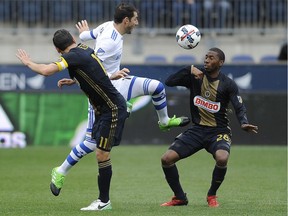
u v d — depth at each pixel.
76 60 27.52
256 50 69.12
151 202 32.09
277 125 56.31
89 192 35.44
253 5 68.75
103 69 28.05
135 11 31.12
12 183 38.47
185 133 30.55
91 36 32.03
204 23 68.50
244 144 56.47
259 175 42.00
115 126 28.22
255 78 57.78
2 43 69.50
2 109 55.72
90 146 30.03
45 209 29.58
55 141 56.00
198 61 66.12
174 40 69.31
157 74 56.25
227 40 69.00
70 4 68.56
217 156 29.58
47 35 69.25
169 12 68.31
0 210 29.36
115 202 32.03
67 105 56.00
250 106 56.31
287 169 44.66
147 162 47.75
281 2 68.81
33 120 55.88
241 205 30.83
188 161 48.94
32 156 50.22
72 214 27.86
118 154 51.59
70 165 30.17
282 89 57.78
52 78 57.69
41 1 69.06
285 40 68.88
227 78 30.14
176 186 30.58
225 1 68.62
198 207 30.09
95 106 28.44
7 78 57.91
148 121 56.03
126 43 69.38
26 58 27.12
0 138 55.66
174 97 55.53
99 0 68.25
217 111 30.09
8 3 69.25
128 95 31.83
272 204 31.17
